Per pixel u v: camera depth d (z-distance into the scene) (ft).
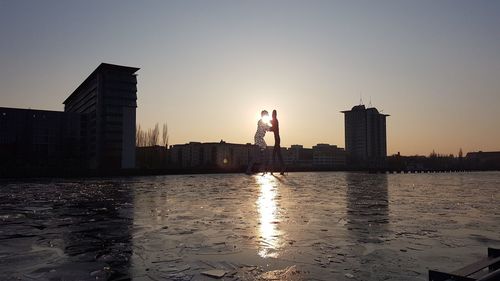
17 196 93.91
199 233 43.70
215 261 31.83
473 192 112.68
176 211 63.26
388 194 102.78
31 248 36.45
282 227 47.80
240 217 56.29
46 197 91.09
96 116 399.85
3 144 378.53
